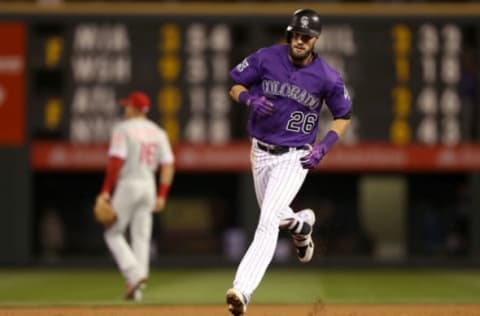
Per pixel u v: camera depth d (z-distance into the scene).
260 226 23.02
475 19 57.25
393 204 66.06
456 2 63.59
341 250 63.28
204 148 57.53
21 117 57.97
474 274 56.03
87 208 65.50
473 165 57.88
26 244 58.00
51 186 65.31
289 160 23.69
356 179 66.00
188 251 64.94
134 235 35.00
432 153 57.78
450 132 57.72
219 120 57.53
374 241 65.19
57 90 58.09
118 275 55.09
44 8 57.50
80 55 57.41
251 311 29.31
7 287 46.91
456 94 57.56
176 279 51.75
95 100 57.44
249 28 57.53
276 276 54.78
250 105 22.88
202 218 65.62
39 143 58.00
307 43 22.86
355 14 57.34
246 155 57.62
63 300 39.56
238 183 65.38
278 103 23.50
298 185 23.67
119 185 34.69
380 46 57.50
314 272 57.78
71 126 57.66
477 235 58.72
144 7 57.22
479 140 57.81
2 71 58.00
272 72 23.36
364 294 42.91
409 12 57.34
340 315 28.39
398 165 57.88
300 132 23.77
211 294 42.28
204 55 57.41
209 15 57.31
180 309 29.81
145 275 34.91
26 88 57.88
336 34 57.50
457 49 57.44
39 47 57.75
